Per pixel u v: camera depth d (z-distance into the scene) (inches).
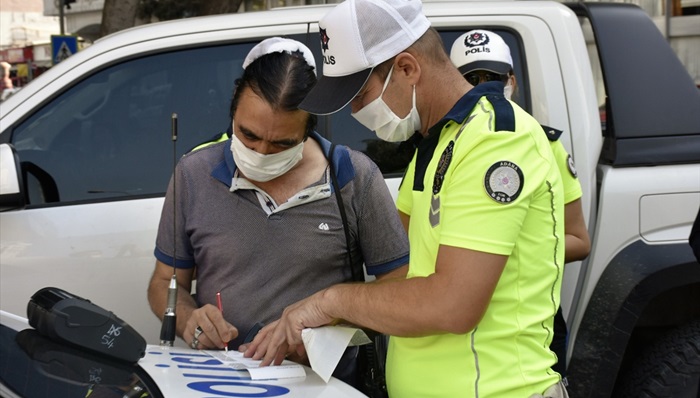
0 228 121.5
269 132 83.0
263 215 90.4
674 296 133.3
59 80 126.6
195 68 128.7
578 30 132.4
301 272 90.7
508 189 67.6
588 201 126.6
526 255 70.9
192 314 88.0
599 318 125.1
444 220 69.8
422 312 68.6
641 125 128.6
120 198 125.0
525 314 71.3
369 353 94.6
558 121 128.6
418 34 73.4
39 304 71.1
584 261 126.4
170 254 95.0
